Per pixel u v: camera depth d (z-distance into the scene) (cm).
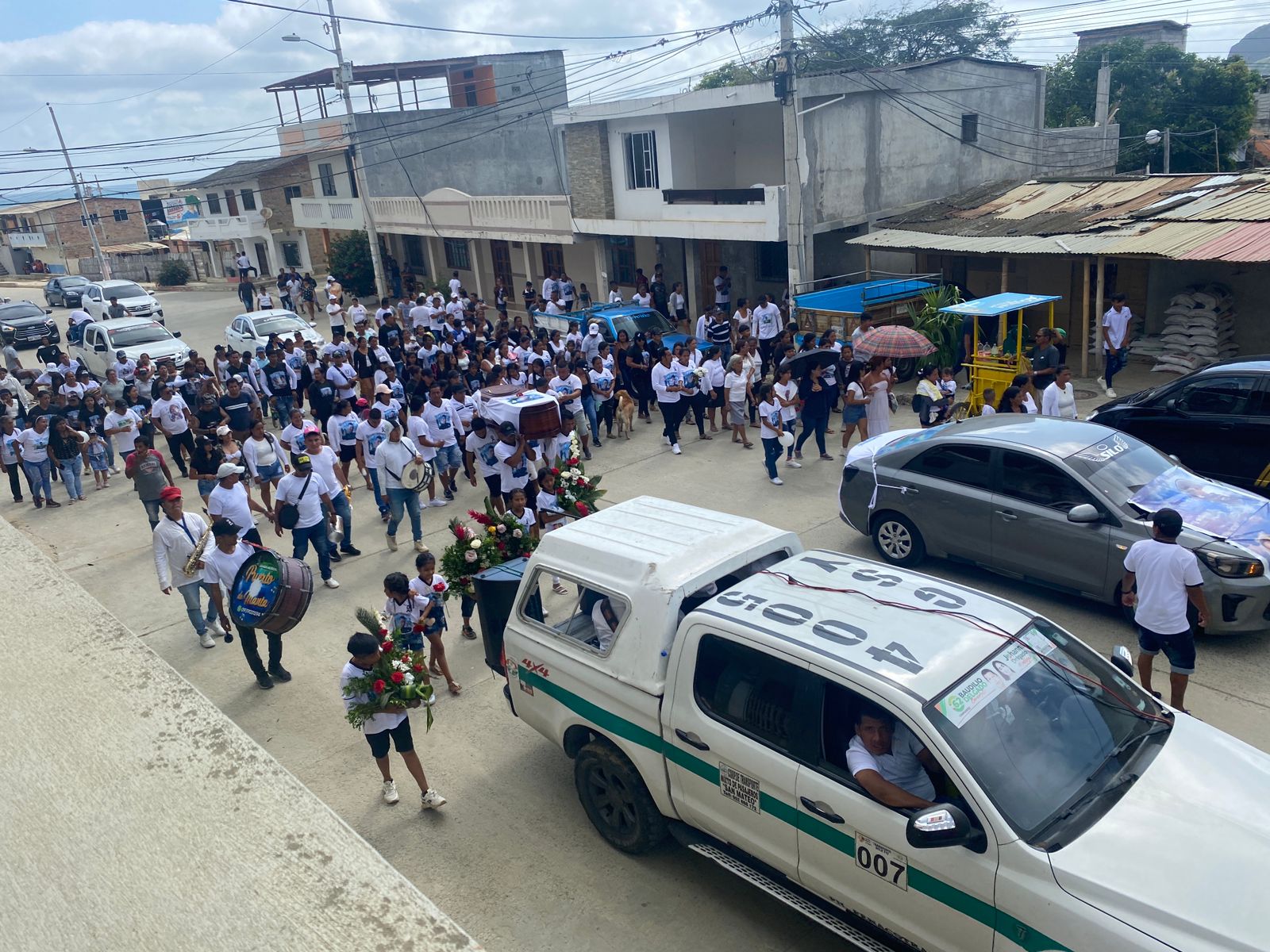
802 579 548
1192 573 623
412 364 1595
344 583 1048
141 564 1162
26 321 3077
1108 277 1866
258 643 923
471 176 3509
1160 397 1061
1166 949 345
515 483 1102
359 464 1282
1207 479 826
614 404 1575
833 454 1387
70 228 6388
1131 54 3853
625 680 545
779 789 465
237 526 914
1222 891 360
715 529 613
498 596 712
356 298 2439
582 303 2520
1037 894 376
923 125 2172
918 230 1967
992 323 1767
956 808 391
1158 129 3722
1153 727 462
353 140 2956
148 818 270
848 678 445
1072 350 1933
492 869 579
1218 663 742
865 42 4141
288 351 1830
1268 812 404
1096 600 805
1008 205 2003
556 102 3562
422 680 621
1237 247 1403
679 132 2241
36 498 1421
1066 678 465
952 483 891
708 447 1482
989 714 434
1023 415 939
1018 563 850
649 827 557
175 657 905
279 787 281
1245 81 3694
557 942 515
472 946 223
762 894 544
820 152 1980
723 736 489
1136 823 397
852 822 434
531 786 666
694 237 2186
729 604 520
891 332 1291
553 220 2589
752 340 1545
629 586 556
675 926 520
